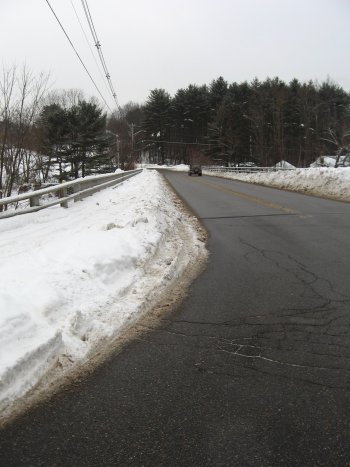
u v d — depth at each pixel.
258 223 11.78
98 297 5.18
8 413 3.08
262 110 67.25
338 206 15.20
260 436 2.81
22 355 3.46
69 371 3.68
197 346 4.19
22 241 8.19
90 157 49.41
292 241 9.14
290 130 69.88
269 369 3.71
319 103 68.19
